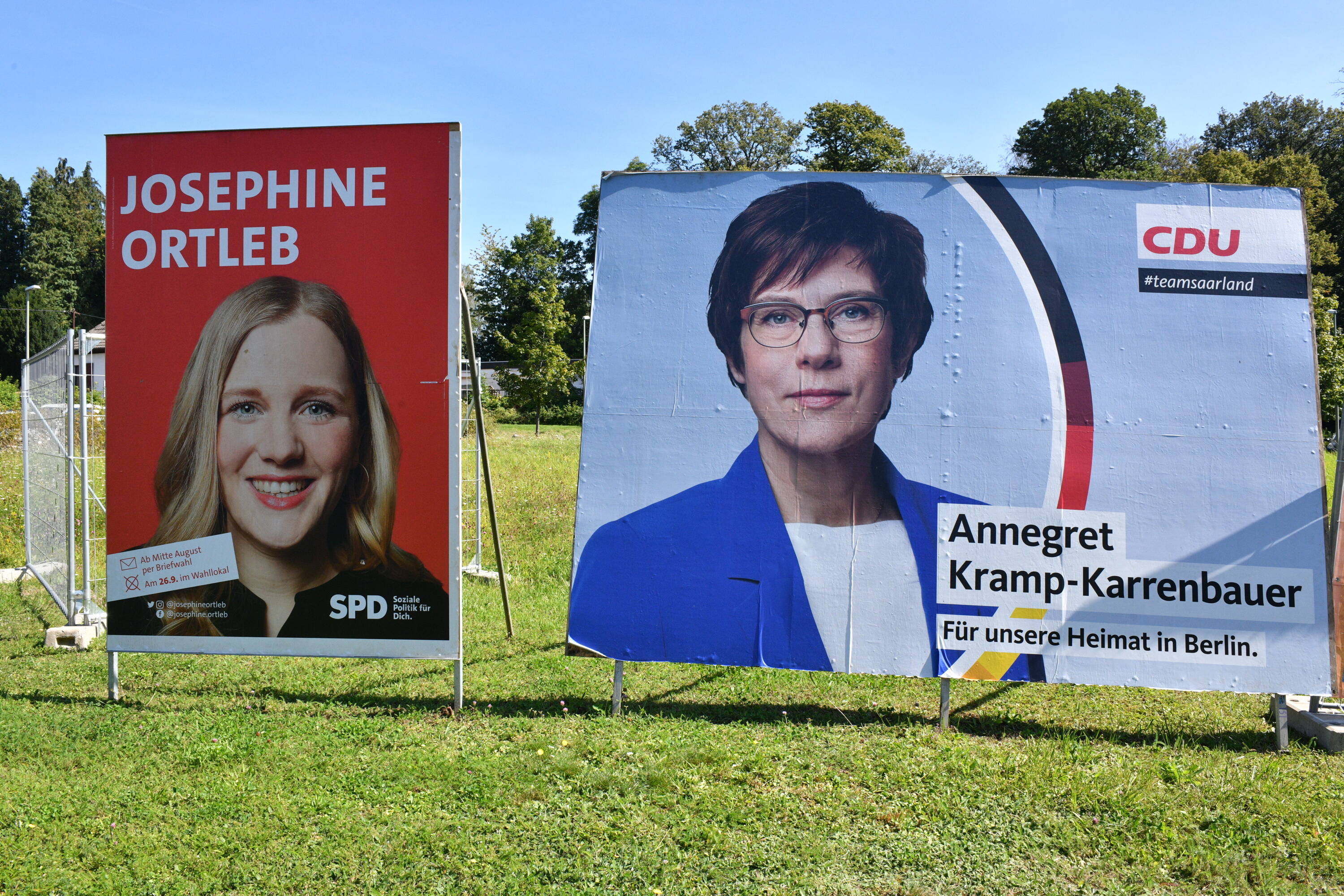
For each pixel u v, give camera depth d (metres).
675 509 6.26
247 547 6.47
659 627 6.19
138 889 3.97
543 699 6.48
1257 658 5.85
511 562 11.48
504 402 46.69
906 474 6.15
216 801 4.75
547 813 4.64
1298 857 4.31
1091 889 4.05
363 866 4.14
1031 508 6.05
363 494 6.38
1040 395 6.11
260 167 6.43
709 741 5.56
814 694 6.68
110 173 6.55
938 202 6.29
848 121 55.88
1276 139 59.00
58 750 5.46
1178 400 6.04
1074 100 51.28
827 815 4.62
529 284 63.09
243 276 6.46
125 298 6.55
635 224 6.45
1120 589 5.97
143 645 6.52
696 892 3.95
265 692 6.66
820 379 6.24
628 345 6.37
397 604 6.34
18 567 11.77
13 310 58.41
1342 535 5.93
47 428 9.48
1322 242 45.44
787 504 6.22
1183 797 4.87
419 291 6.33
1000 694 6.80
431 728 5.87
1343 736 5.66
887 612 6.10
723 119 58.38
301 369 6.42
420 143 6.32
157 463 6.55
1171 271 6.12
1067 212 6.20
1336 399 26.50
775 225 6.36
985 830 4.50
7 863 4.16
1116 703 6.64
